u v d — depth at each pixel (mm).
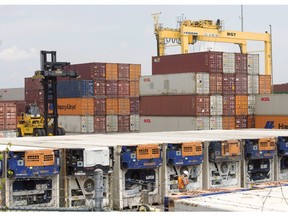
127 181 18328
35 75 41938
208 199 9875
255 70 48125
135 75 58969
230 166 20859
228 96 45906
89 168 16766
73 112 56438
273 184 12070
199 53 45719
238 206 9117
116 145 18062
